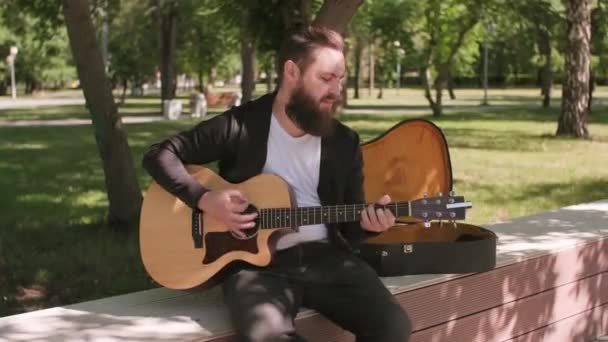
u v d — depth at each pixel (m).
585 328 4.48
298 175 3.04
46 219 7.98
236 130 3.01
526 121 24.69
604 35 25.31
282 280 2.94
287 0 9.17
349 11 5.93
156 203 3.06
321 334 3.09
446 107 35.62
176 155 2.98
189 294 3.30
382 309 2.90
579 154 14.52
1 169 12.29
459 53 29.09
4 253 6.37
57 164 13.02
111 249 6.44
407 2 28.70
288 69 2.96
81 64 6.76
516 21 25.00
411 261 3.54
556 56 33.25
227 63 51.06
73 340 2.74
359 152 3.15
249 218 2.88
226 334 2.84
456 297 3.61
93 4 11.48
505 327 3.91
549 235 4.51
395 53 32.66
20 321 2.96
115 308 3.12
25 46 48.62
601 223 4.90
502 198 9.35
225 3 10.42
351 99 45.38
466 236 3.84
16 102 42.44
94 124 7.02
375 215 2.90
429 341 3.52
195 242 2.99
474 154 14.47
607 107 33.38
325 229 3.15
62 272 5.82
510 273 3.88
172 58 29.81
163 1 29.28
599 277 4.53
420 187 3.99
